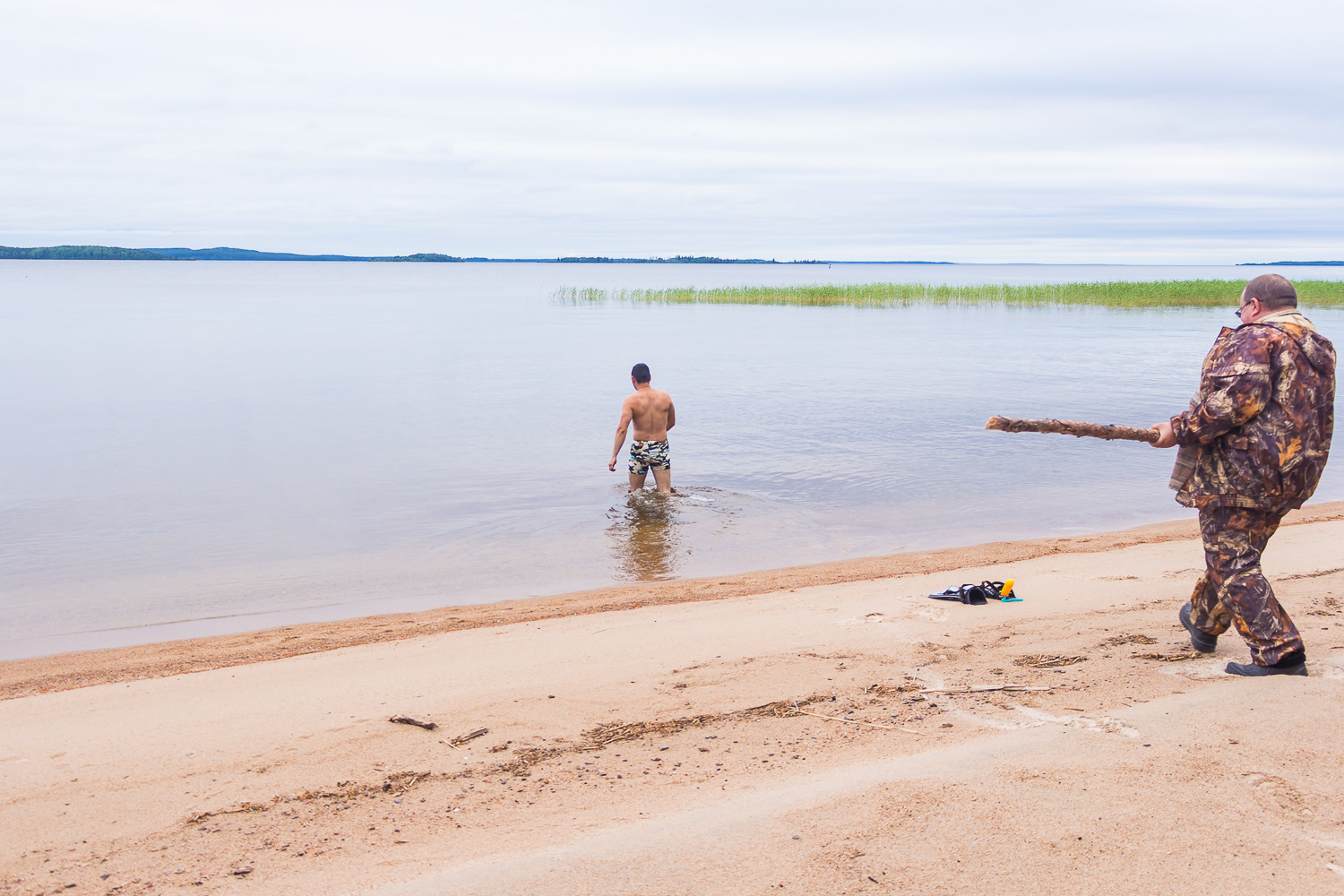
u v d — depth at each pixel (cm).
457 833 290
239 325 4375
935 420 1694
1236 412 389
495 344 3403
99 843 288
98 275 17600
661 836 282
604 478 1217
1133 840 276
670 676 452
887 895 248
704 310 5906
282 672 494
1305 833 279
